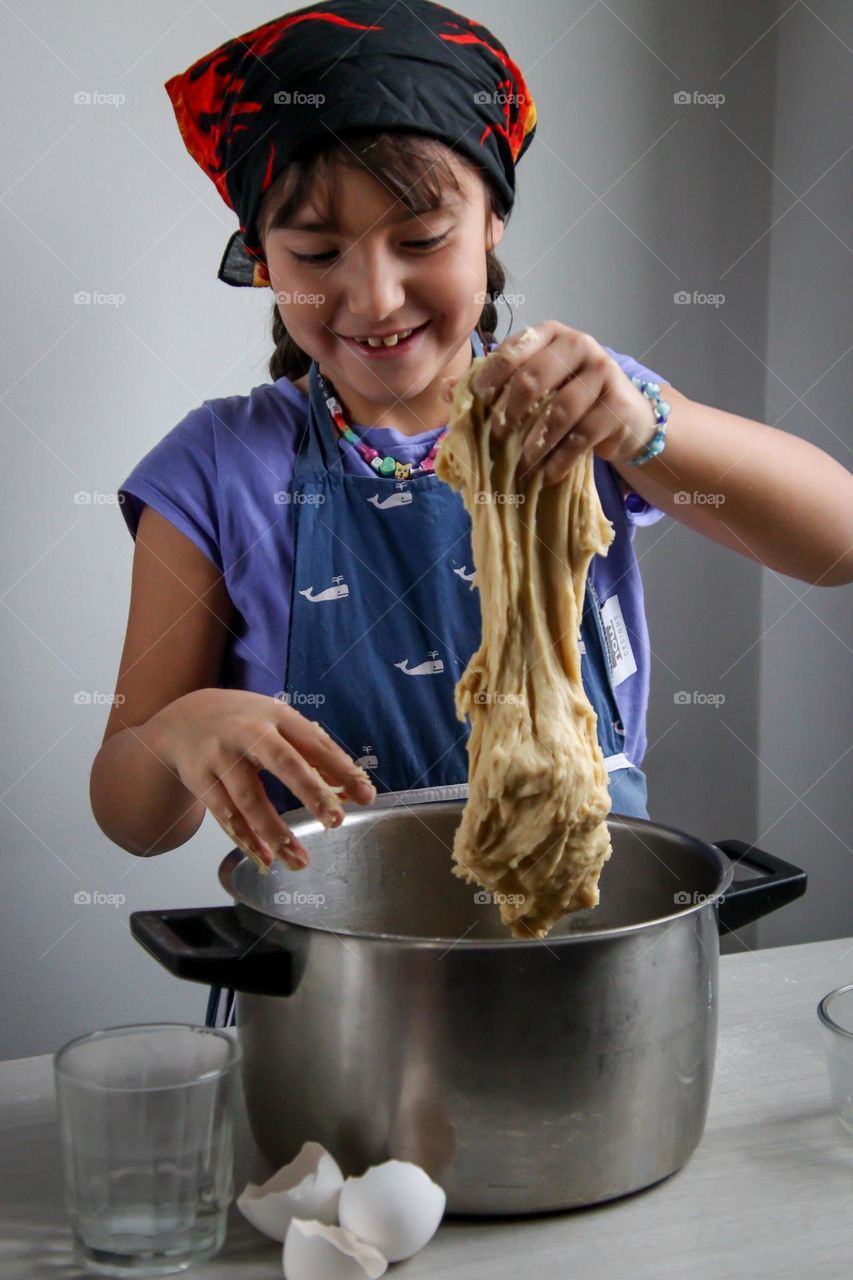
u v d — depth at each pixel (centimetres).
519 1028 58
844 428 140
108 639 131
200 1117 57
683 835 76
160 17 121
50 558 127
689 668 156
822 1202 62
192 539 98
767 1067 76
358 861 83
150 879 137
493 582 65
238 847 75
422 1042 59
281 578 98
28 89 118
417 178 80
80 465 126
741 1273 57
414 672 97
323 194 80
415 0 86
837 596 144
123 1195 57
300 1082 62
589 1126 60
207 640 100
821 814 150
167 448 101
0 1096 74
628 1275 57
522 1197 60
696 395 150
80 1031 137
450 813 85
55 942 134
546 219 139
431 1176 60
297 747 76
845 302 138
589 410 64
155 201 124
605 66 138
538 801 66
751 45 145
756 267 150
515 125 93
